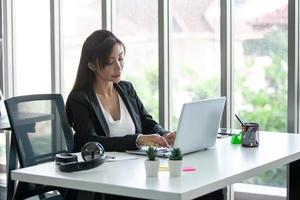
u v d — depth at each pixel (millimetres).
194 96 3934
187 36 3924
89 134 2578
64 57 4582
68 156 2174
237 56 3771
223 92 3740
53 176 1991
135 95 3018
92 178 1948
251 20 3688
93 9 4367
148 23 4062
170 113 4016
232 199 3793
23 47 4809
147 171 1966
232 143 2750
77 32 4480
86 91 2717
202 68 3877
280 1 3547
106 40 2719
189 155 2424
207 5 3811
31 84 4785
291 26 3469
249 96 3742
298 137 2984
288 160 2422
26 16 4762
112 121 2732
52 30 4523
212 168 2121
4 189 4703
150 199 1943
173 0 3965
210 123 2514
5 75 4875
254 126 2650
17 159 2738
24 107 2738
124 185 1834
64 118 2920
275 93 3627
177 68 3988
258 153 2465
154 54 4043
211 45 3820
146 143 2473
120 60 2768
